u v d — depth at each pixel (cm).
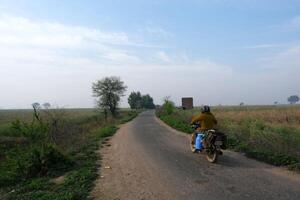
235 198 776
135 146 1747
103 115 6206
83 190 878
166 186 908
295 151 1295
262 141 1504
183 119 3556
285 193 807
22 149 1777
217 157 1211
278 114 3544
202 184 912
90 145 1811
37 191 912
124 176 1048
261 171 1057
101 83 6925
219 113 4094
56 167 1173
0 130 2475
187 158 1334
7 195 912
